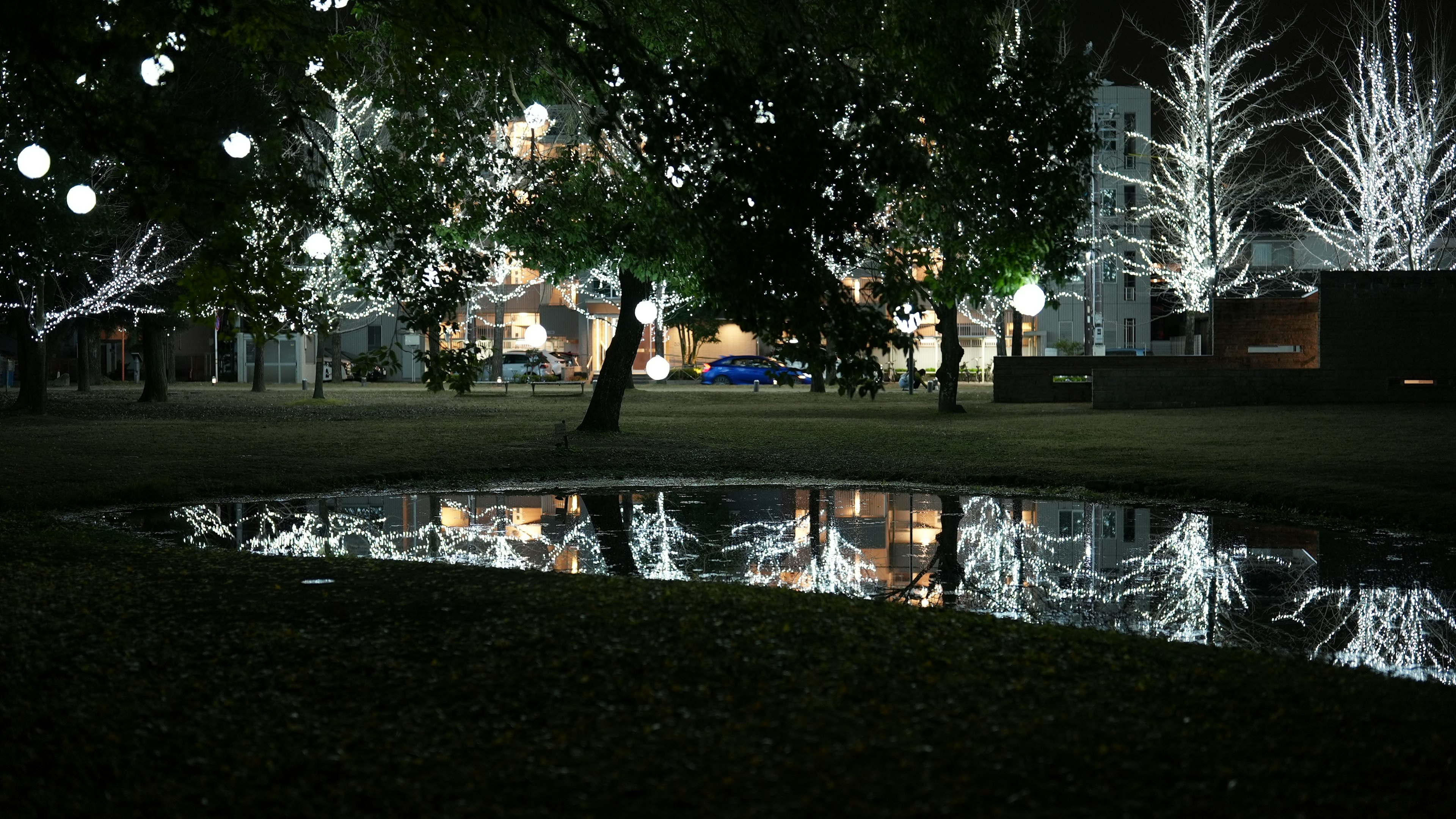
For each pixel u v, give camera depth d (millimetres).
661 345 65562
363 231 10039
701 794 3830
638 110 8414
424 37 9164
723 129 7383
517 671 5277
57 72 8375
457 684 5125
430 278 9906
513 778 4020
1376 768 4082
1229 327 35500
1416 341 29844
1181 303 56125
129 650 5730
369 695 5020
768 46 7496
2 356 60625
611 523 12281
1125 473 15453
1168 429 22766
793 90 7414
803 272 7254
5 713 4812
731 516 12797
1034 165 9344
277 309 8977
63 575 7746
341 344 63188
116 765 4297
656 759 4145
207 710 4871
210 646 5832
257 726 4660
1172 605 8211
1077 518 12500
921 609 6922
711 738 4352
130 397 41156
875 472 16344
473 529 11898
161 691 5121
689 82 7504
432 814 3775
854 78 7836
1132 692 5000
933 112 9281
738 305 7430
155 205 8305
